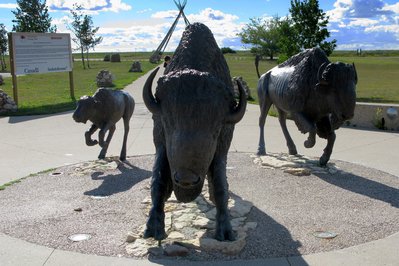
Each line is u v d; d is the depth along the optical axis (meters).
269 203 6.29
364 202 6.33
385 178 7.57
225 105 4.01
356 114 12.74
